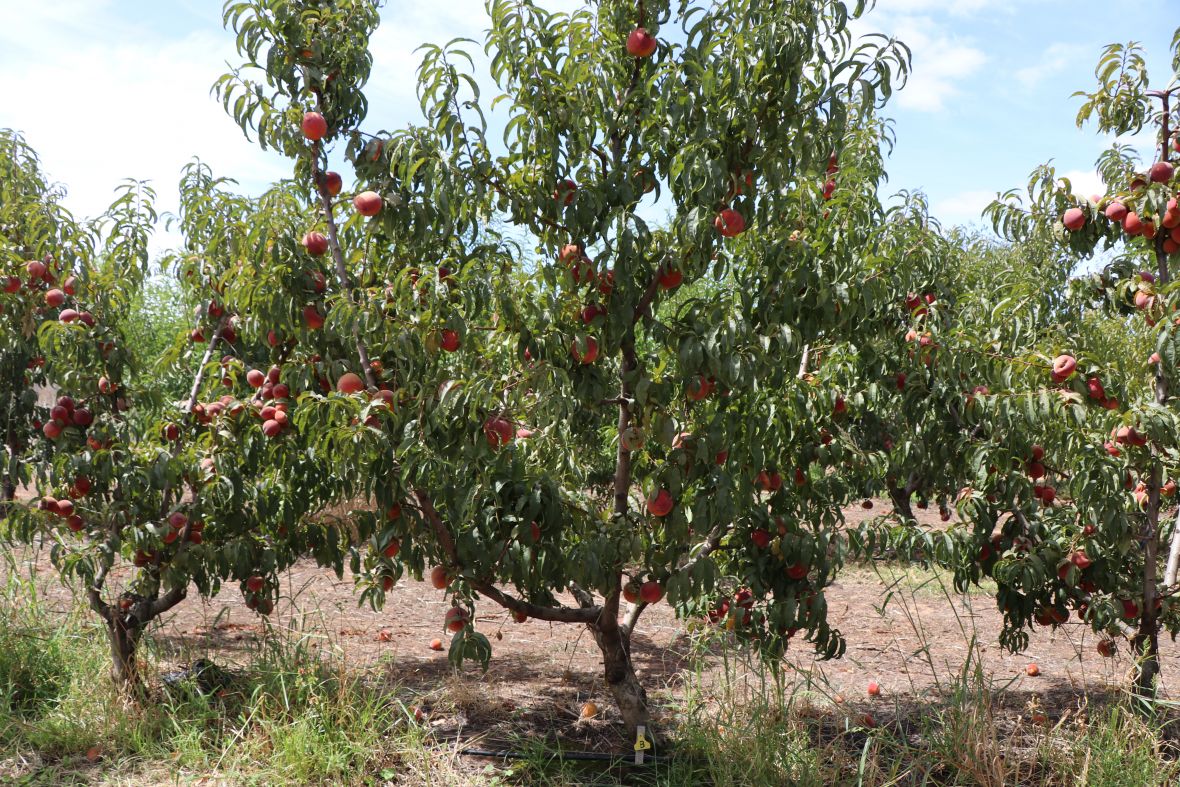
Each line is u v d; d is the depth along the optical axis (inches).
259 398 170.1
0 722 162.4
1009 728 175.3
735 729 156.6
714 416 140.5
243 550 165.3
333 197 155.0
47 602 228.2
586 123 138.3
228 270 159.5
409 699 185.3
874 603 296.8
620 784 149.8
